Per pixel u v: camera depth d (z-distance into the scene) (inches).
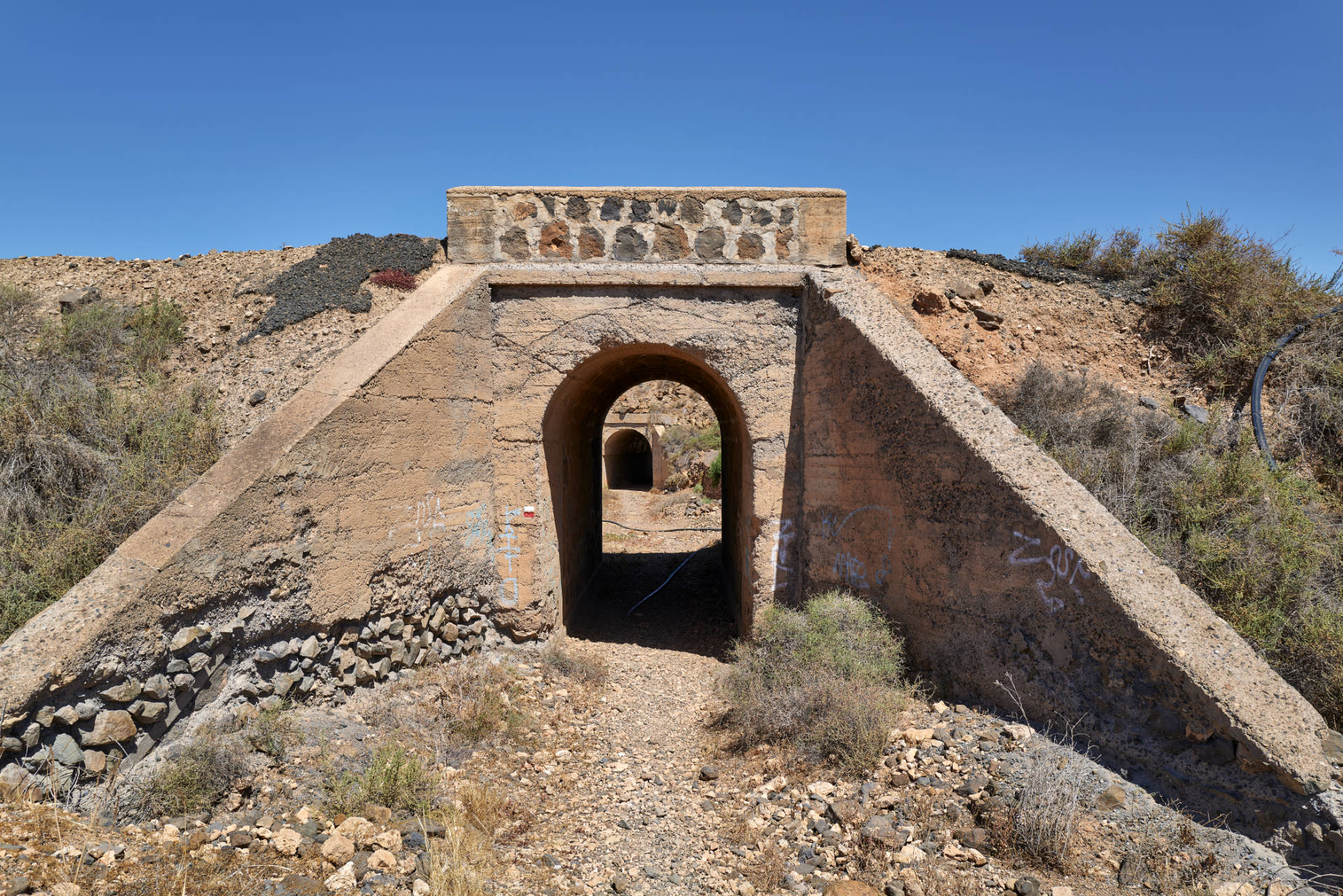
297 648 199.2
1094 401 277.1
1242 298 298.7
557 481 313.3
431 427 249.0
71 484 215.0
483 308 275.4
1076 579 175.8
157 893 113.7
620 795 189.2
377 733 196.5
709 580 462.3
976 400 218.7
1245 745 143.3
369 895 126.6
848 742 184.4
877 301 263.7
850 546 255.0
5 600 177.3
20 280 310.8
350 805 155.1
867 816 161.0
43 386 237.3
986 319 302.8
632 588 447.2
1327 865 131.4
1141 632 161.2
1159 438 259.9
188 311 296.7
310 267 303.1
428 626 250.8
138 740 155.9
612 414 976.3
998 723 186.4
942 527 214.7
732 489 416.8
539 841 164.4
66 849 118.1
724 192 286.0
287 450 192.7
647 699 259.1
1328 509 241.4
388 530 230.2
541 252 285.3
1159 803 152.1
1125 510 239.1
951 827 152.6
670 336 280.4
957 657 210.4
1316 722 146.6
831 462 263.3
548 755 207.0
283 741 176.1
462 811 164.4
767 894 142.4
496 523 282.7
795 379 281.7
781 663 223.1
